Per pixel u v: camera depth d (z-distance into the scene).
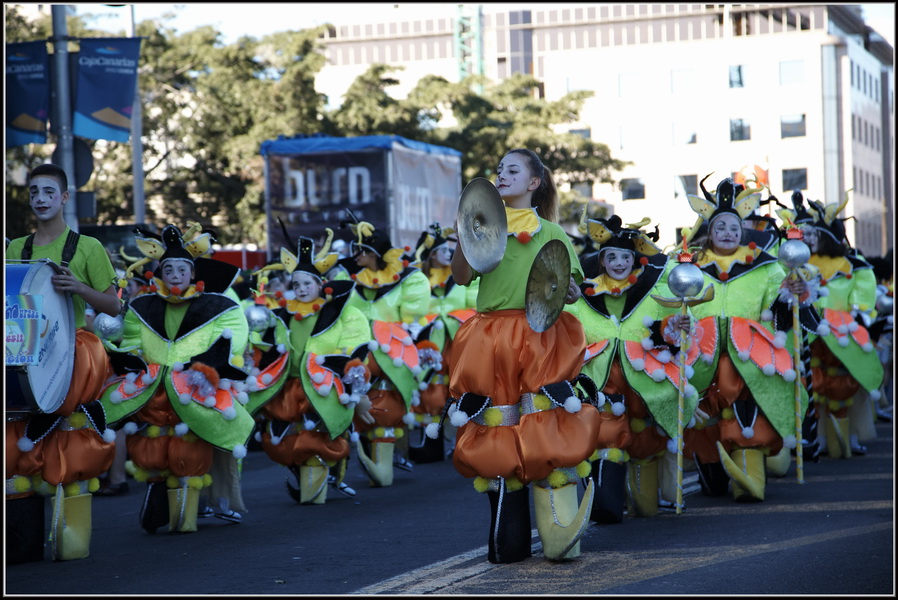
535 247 6.47
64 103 13.74
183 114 34.50
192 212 35.88
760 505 8.82
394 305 11.93
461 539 7.84
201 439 8.41
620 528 7.95
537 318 6.28
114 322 8.27
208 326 8.46
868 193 67.31
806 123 61.56
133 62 13.84
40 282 6.85
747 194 9.25
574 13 73.50
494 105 39.66
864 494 9.28
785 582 6.11
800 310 9.28
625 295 8.42
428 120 36.16
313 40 33.22
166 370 8.34
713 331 8.97
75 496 7.42
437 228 13.77
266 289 13.30
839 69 61.53
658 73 63.00
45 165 7.34
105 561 7.36
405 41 78.25
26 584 6.62
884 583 6.05
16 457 7.21
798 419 9.03
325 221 20.59
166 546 7.93
